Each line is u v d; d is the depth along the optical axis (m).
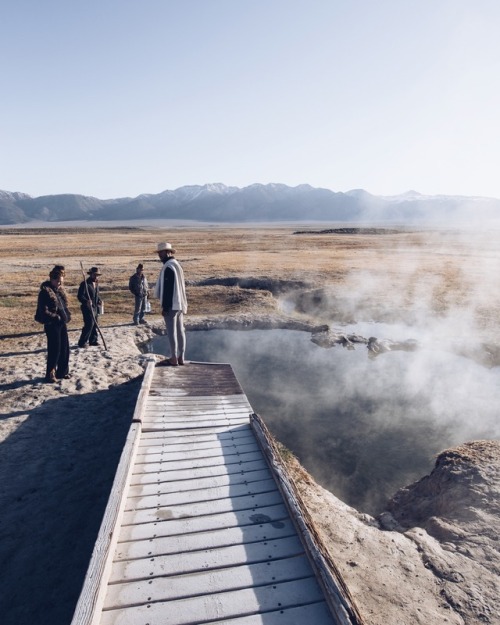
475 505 5.83
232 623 3.02
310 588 3.36
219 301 21.52
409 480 7.42
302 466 7.70
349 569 4.75
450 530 5.48
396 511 6.54
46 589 4.46
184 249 52.81
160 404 7.40
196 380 8.70
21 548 5.03
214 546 3.83
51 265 34.62
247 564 3.62
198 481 4.97
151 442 5.99
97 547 3.49
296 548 3.83
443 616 4.13
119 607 3.13
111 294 22.89
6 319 16.84
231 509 4.42
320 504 6.23
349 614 2.94
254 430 6.28
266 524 4.18
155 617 3.05
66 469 6.76
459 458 7.05
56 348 10.09
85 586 3.09
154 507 4.43
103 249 54.06
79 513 5.68
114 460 7.05
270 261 36.94
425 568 4.84
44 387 10.02
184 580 3.41
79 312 19.02
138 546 3.81
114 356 12.61
